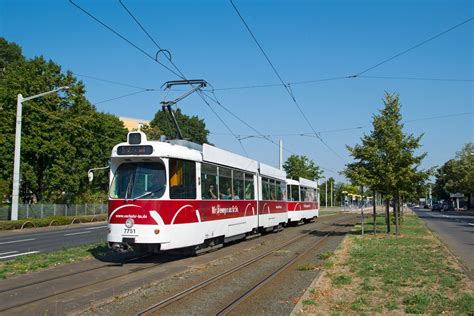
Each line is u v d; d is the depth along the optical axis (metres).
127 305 8.53
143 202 13.35
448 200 104.44
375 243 18.84
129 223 13.29
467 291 9.32
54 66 44.84
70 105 46.78
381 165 22.27
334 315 7.59
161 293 9.62
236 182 19.36
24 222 33.19
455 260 13.66
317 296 9.09
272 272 12.42
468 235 25.05
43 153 43.62
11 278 11.39
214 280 11.08
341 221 40.56
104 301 8.73
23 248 19.05
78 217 41.84
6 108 42.09
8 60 72.88
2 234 28.72
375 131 23.17
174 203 13.79
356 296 9.07
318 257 15.44
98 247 17.67
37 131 42.78
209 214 16.06
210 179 16.50
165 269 12.81
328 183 117.81
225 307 8.43
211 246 16.81
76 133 46.84
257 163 22.62
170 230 13.55
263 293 9.67
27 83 42.53
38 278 11.38
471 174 70.81
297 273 12.18
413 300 8.41
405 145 22.50
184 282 10.87
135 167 13.88
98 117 50.06
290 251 17.38
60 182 46.28
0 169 41.72
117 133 58.88
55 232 29.56
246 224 20.30
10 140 41.41
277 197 26.27
